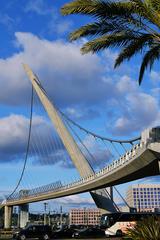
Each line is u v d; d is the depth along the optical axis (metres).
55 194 119.38
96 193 102.81
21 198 142.25
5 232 73.50
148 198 150.00
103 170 81.00
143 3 21.17
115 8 21.20
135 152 55.22
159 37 22.45
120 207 111.31
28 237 49.84
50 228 51.16
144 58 25.94
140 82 26.48
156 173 63.94
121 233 54.41
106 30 23.02
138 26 22.30
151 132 45.69
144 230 17.70
